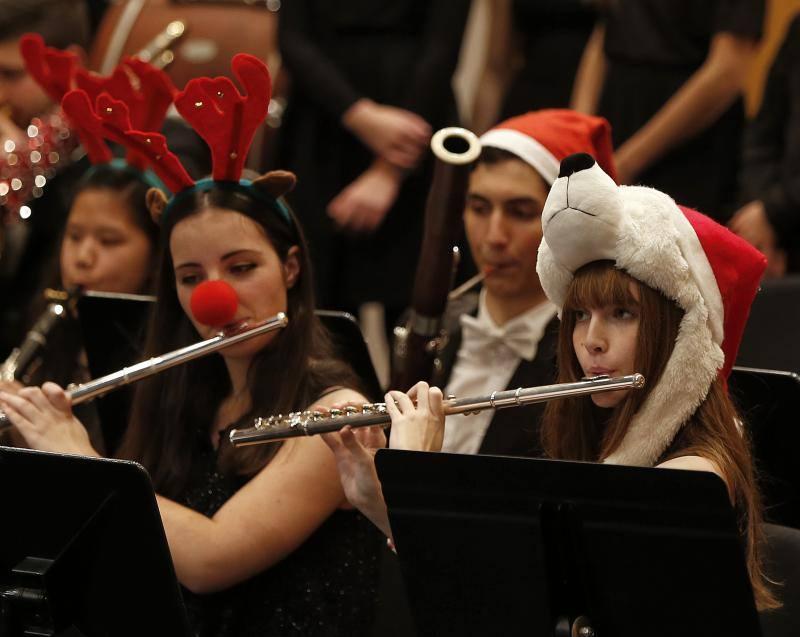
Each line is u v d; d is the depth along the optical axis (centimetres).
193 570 731
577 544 585
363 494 675
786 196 1135
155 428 805
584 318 655
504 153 867
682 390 639
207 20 1250
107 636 662
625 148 1176
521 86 1319
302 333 781
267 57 1251
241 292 758
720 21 1162
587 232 632
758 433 723
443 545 604
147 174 976
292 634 752
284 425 689
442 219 836
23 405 747
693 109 1160
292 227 790
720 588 554
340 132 1234
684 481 540
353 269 1230
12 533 659
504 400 655
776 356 915
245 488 747
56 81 912
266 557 739
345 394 763
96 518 639
